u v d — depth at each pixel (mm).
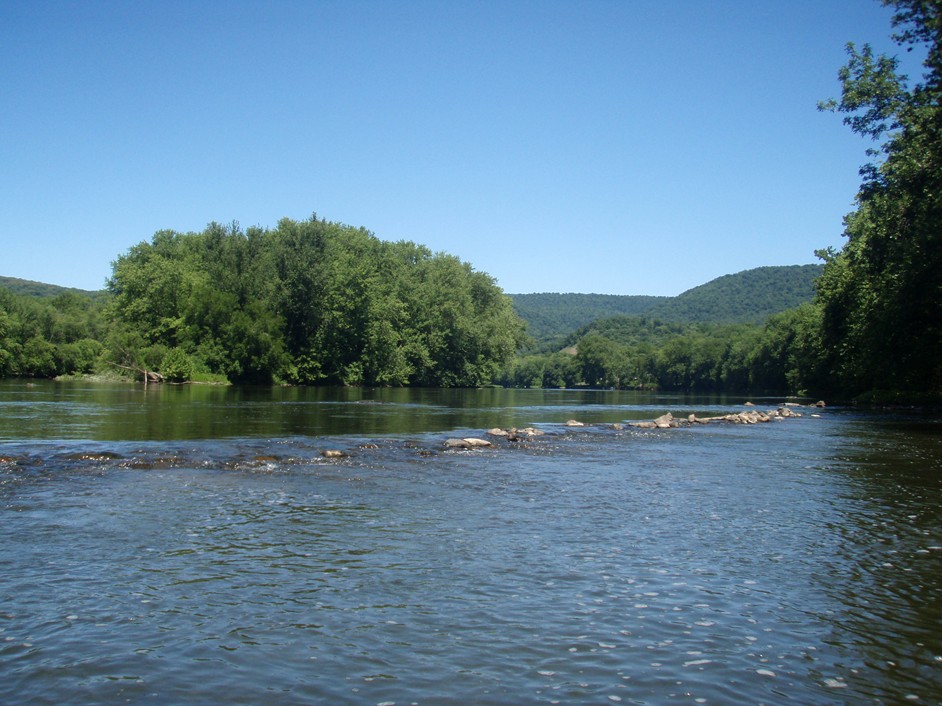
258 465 17297
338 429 27469
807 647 6945
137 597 7879
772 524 12148
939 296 44375
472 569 9172
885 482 16812
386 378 88000
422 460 19266
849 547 10648
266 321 73562
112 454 17375
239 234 80000
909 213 39344
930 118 35031
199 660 6344
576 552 10094
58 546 9734
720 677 6242
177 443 20656
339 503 13148
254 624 7191
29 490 13461
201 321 73688
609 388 191125
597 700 5762
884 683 6219
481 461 19516
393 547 10164
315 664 6312
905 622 7652
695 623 7496
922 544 10875
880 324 49625
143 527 10914
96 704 5539
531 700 5738
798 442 26531
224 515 11867
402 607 7758
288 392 61812
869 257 42469
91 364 86562
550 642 6898
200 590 8156
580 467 18812
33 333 89938
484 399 65438
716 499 14414
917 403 55938
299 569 9016
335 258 83562
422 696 5758
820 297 66875
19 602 7625
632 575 9078
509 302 111438
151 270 77188
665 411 49094
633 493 14930
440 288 98125
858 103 37250
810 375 78375
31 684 5828
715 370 146375
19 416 29297
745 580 8984
